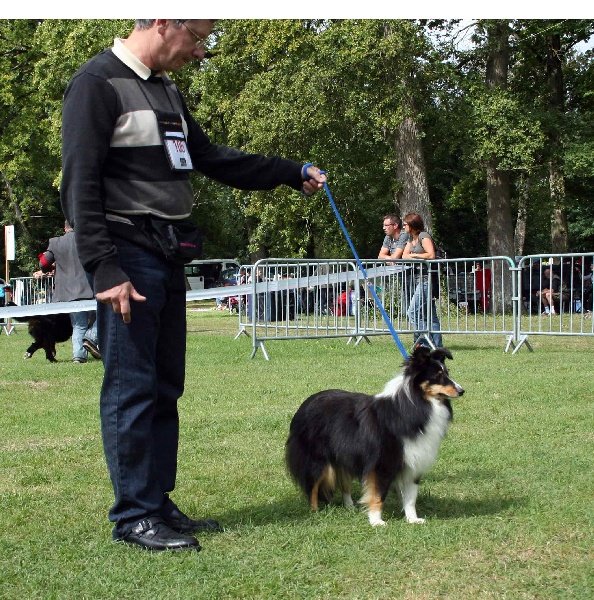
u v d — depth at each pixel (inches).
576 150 880.9
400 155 854.5
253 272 440.1
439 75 822.5
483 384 335.0
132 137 143.3
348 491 177.5
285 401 305.3
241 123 879.7
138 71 145.6
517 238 1395.2
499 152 837.2
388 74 810.8
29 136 1170.6
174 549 144.7
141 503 148.1
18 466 215.0
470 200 1105.4
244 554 144.4
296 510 174.4
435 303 481.4
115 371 145.9
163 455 159.2
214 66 965.8
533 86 1030.4
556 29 898.1
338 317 516.7
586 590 126.3
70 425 268.4
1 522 166.2
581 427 253.6
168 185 147.1
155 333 148.6
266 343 520.1
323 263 460.8
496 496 182.2
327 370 386.9
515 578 131.6
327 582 130.6
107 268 138.2
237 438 245.6
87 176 138.0
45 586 131.1
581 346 496.1
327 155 868.6
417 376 160.6
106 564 139.1
